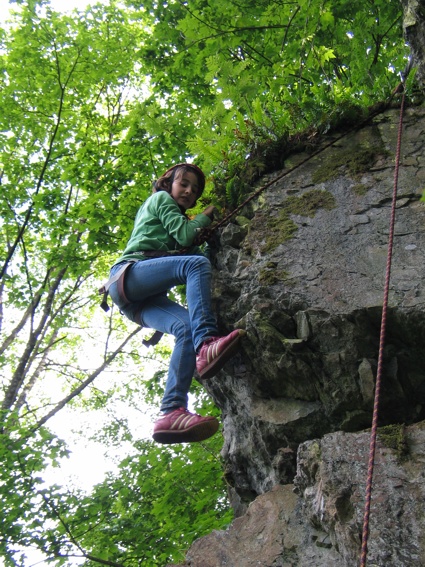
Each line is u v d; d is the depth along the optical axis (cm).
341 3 570
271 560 252
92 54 1034
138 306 345
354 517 225
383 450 245
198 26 612
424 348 288
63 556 666
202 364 297
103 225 787
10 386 1075
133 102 1160
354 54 498
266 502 287
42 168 1043
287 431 303
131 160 789
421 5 342
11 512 675
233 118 446
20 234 1045
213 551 271
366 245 331
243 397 327
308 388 305
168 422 290
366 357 293
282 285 325
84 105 1090
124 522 694
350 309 297
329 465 247
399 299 293
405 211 343
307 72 543
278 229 362
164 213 353
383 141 392
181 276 324
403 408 288
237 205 401
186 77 819
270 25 615
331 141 406
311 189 380
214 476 684
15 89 1038
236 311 336
